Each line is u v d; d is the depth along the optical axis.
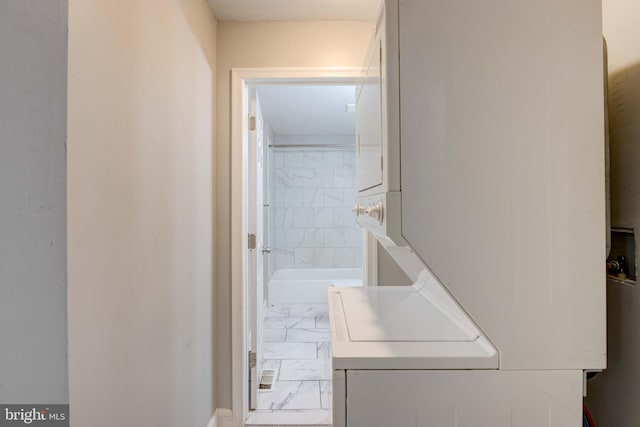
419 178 0.84
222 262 1.97
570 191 0.85
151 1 1.14
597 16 0.85
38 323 0.74
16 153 0.73
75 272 0.77
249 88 2.14
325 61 1.95
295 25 1.95
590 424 1.02
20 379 0.74
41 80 0.73
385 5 0.84
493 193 0.84
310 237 5.02
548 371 0.85
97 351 0.85
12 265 0.73
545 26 0.85
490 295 0.85
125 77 0.98
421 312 1.18
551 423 0.85
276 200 4.98
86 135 0.81
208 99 1.80
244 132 2.00
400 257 1.25
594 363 0.85
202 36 1.69
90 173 0.82
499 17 0.84
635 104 0.90
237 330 1.97
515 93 0.84
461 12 0.84
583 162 0.85
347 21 1.95
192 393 1.55
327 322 3.69
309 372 2.59
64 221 0.74
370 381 0.85
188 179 1.50
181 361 1.42
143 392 1.09
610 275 0.98
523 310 0.85
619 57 0.95
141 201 1.08
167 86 1.27
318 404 2.19
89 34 0.82
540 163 0.85
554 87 0.85
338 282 4.40
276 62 1.95
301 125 4.43
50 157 0.74
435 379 0.85
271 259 4.57
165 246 1.26
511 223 0.85
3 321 0.73
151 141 1.15
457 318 1.09
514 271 0.85
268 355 2.88
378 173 0.96
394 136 0.83
